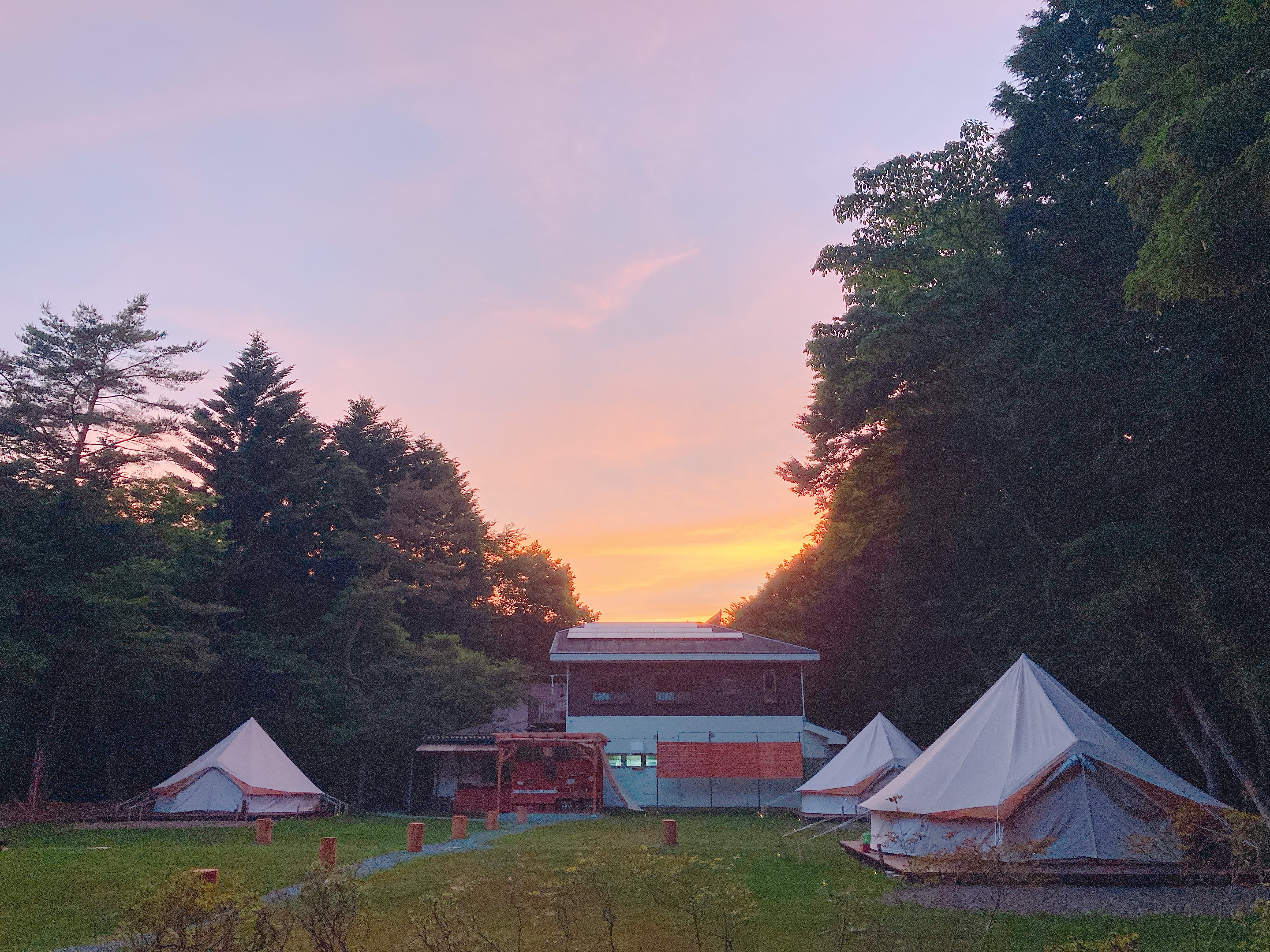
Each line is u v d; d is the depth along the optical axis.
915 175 27.92
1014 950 9.80
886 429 32.22
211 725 40.28
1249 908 11.56
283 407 45.72
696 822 30.22
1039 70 26.08
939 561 35.94
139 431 36.00
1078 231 24.00
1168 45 15.81
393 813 37.72
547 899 12.60
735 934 10.54
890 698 43.56
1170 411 19.98
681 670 39.12
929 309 28.00
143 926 6.01
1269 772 22.23
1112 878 13.83
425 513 52.22
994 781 16.20
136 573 32.34
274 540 45.16
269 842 21.11
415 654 42.62
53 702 33.50
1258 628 19.48
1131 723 27.80
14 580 30.61
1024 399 24.45
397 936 10.33
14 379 34.78
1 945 10.34
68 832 24.80
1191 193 14.52
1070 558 23.81
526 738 35.03
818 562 46.31
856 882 14.41
